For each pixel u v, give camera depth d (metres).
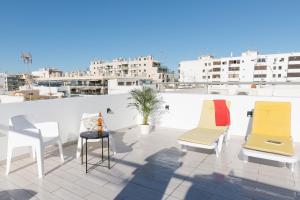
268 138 3.48
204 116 4.46
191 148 4.03
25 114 3.41
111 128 5.25
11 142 2.85
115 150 3.74
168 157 3.55
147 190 2.49
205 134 3.80
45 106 3.78
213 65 54.78
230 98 4.94
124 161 3.36
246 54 50.34
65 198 2.30
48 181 2.66
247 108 4.77
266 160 3.41
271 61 47.47
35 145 2.74
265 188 2.55
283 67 46.31
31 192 2.41
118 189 2.50
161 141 4.49
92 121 3.74
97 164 3.22
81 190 2.46
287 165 3.21
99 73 56.88
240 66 50.91
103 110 5.00
